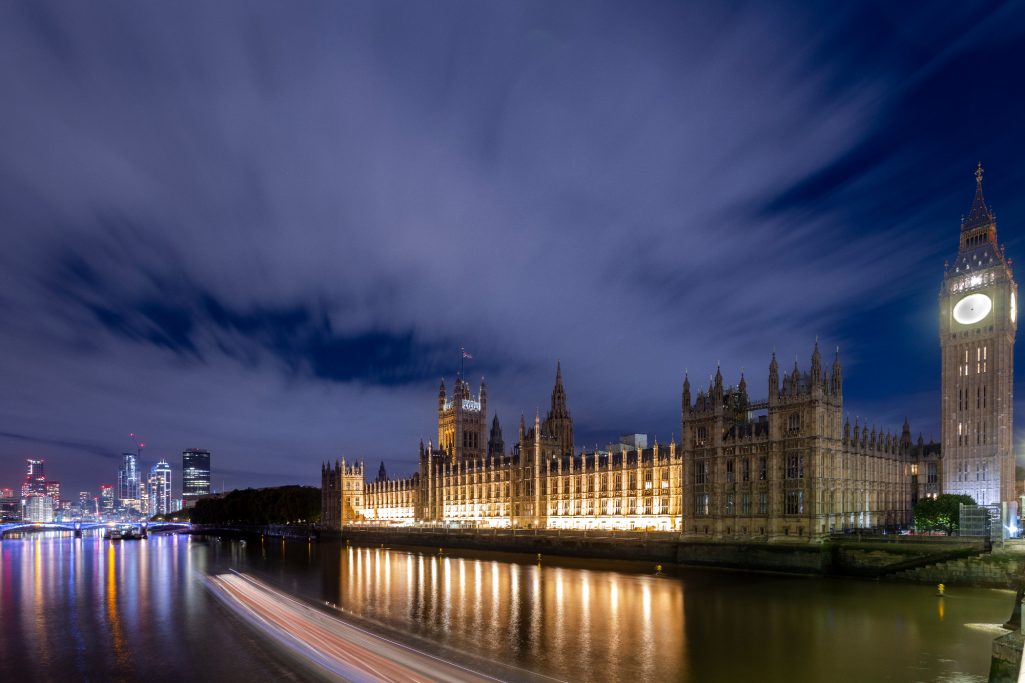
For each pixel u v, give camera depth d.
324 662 56.41
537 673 51.59
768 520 114.44
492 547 170.25
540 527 175.00
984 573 89.31
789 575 106.44
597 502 164.88
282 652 61.47
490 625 70.12
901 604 79.00
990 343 139.75
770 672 51.81
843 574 104.19
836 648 58.69
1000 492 134.62
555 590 94.94
